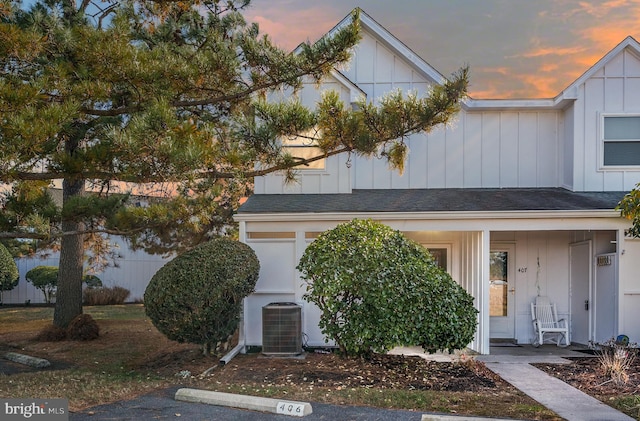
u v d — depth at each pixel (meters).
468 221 10.61
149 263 21.77
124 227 9.04
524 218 10.52
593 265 11.46
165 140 6.88
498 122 12.85
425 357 9.97
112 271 20.97
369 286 8.37
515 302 12.39
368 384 7.82
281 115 8.09
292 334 9.96
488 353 10.44
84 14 10.62
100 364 9.62
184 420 6.07
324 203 11.28
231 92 8.91
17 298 20.08
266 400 6.54
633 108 12.25
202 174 8.07
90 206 8.95
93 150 7.67
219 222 15.19
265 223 10.88
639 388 7.58
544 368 9.09
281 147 8.35
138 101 8.01
